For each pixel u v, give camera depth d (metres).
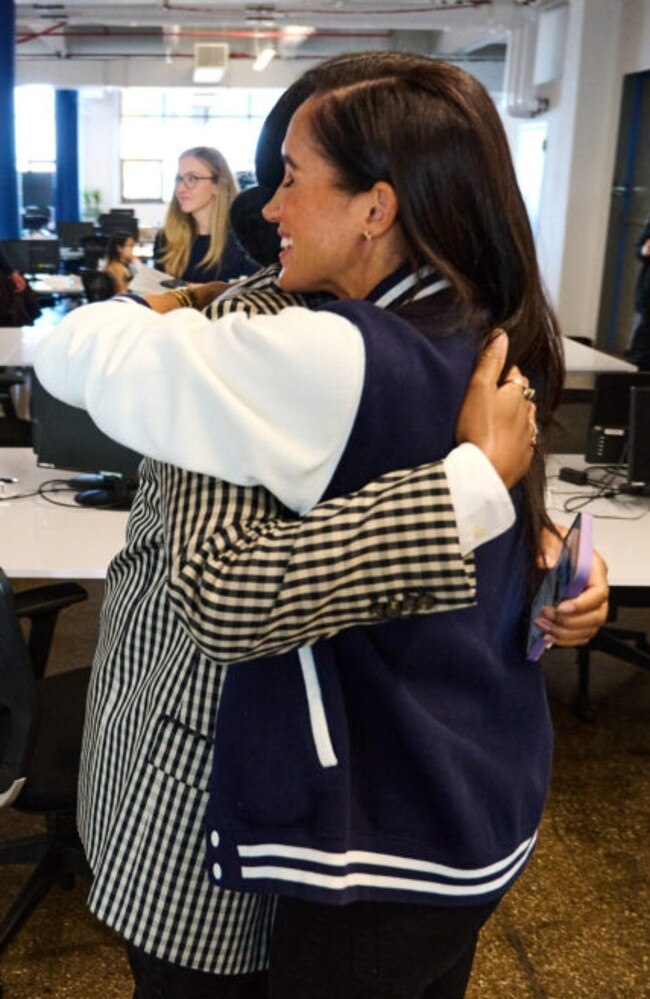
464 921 0.87
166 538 0.74
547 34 9.48
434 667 0.80
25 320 6.05
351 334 0.69
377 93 0.73
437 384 0.72
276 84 14.86
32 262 9.02
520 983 1.89
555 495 2.79
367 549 0.69
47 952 1.92
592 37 8.52
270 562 0.69
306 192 0.75
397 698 0.79
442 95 0.73
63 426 2.53
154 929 0.91
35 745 1.72
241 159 17.81
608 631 3.14
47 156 17.31
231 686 0.79
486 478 0.70
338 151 0.73
